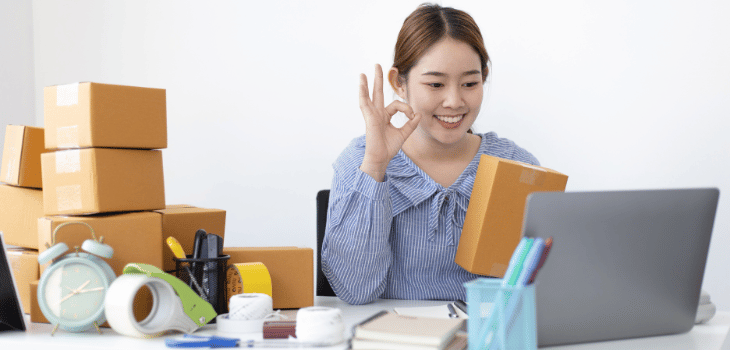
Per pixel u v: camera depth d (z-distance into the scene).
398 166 1.58
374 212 1.38
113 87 1.21
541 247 0.82
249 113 2.52
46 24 2.76
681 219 0.95
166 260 1.29
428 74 1.45
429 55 1.45
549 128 2.20
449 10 1.51
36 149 1.37
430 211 1.53
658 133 2.09
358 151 1.55
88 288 1.08
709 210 0.96
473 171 1.57
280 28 2.47
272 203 2.51
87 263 1.09
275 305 1.31
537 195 0.88
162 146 1.29
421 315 1.19
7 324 1.10
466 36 1.46
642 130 2.10
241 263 1.25
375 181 1.38
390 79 1.60
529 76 2.21
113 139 1.20
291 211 2.48
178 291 1.07
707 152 2.04
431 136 1.54
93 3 2.70
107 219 1.17
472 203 1.34
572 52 2.16
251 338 1.03
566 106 2.18
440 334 0.86
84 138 1.19
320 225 1.71
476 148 1.66
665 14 2.06
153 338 1.04
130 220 1.19
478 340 0.82
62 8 2.74
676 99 2.06
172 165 2.63
